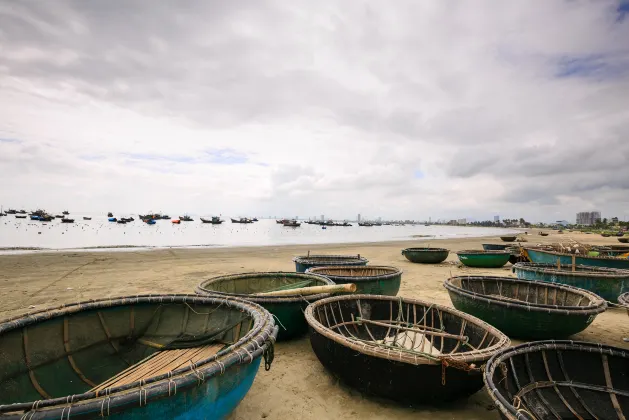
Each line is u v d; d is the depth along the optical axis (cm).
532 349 419
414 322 611
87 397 238
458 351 529
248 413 415
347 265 1045
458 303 705
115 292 1032
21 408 224
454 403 441
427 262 1792
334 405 434
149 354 485
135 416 252
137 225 8169
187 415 280
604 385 420
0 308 845
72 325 451
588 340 701
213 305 505
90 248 2633
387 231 10006
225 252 2327
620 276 872
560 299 760
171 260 1817
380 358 391
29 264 1582
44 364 406
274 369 533
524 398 386
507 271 1543
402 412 420
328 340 447
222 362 297
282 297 598
